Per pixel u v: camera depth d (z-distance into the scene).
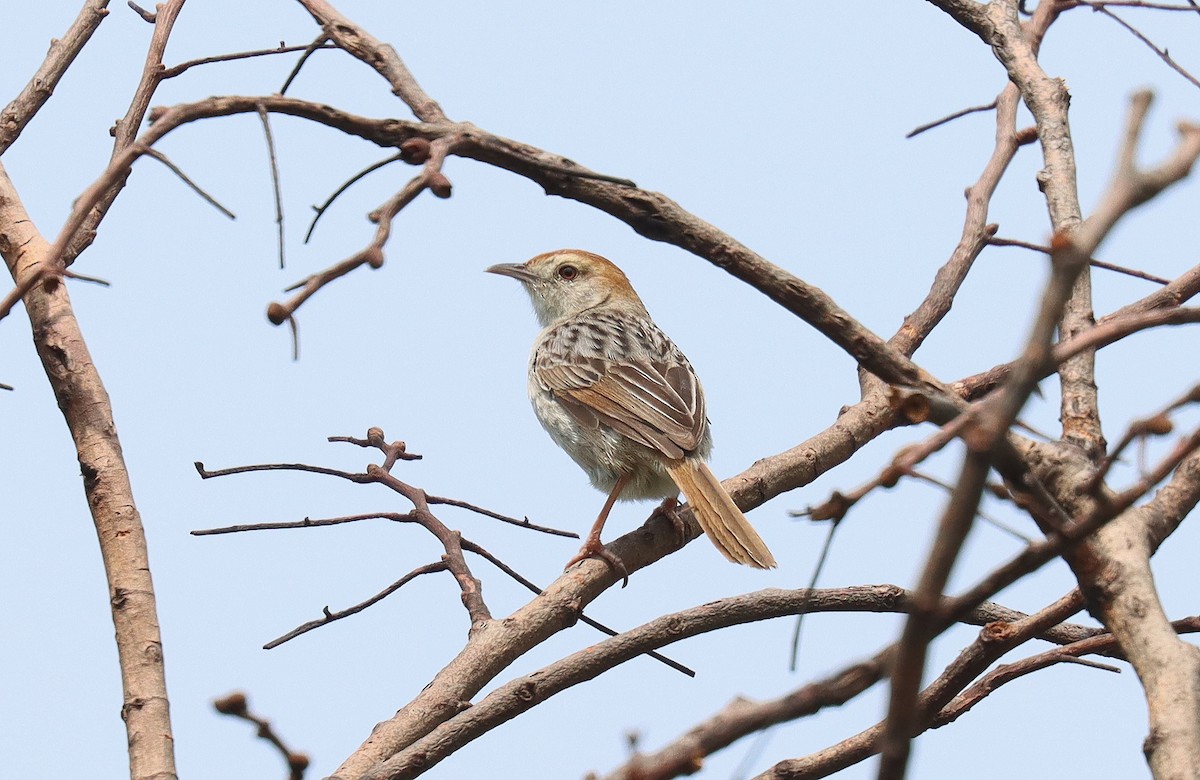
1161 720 6.68
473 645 10.98
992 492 6.49
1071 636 11.29
